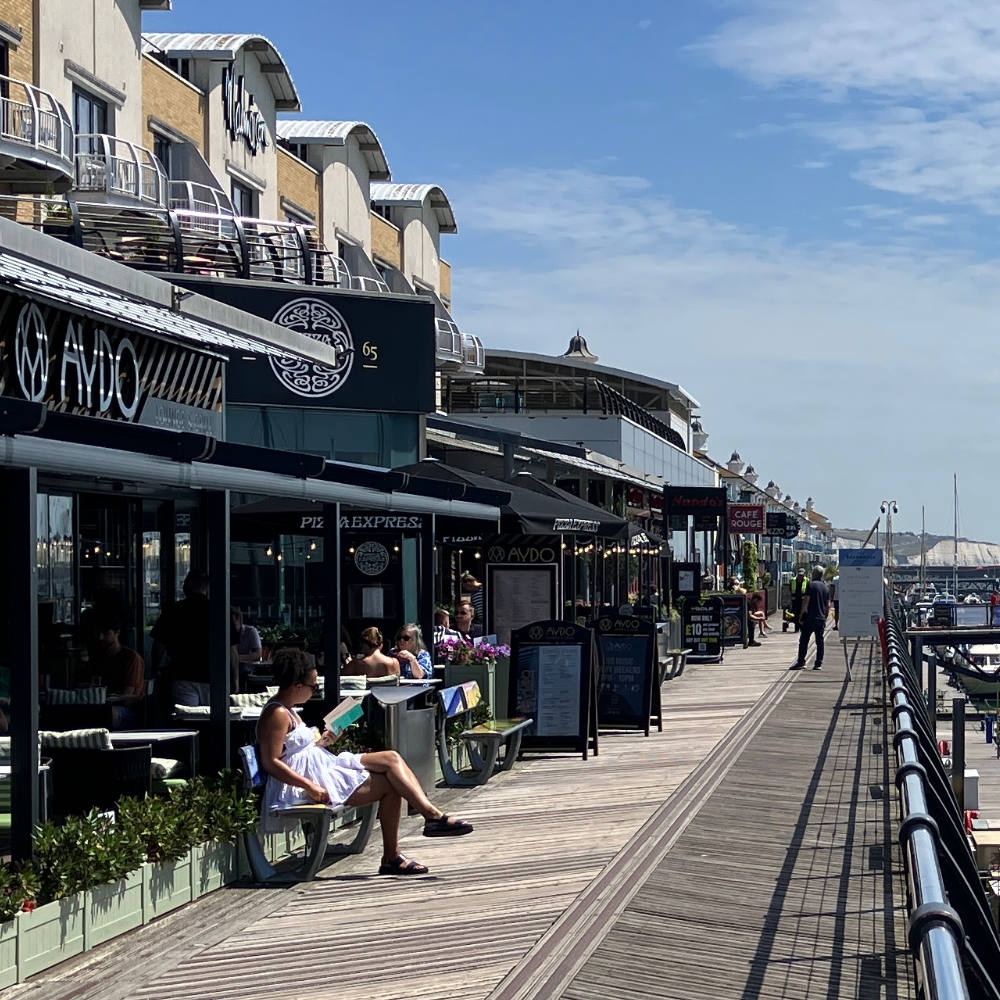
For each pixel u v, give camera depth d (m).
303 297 22.72
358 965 7.09
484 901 8.46
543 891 8.69
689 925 7.83
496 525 17.27
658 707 17.34
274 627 20.55
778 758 14.74
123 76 25.47
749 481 85.06
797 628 45.88
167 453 8.27
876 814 11.30
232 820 8.89
